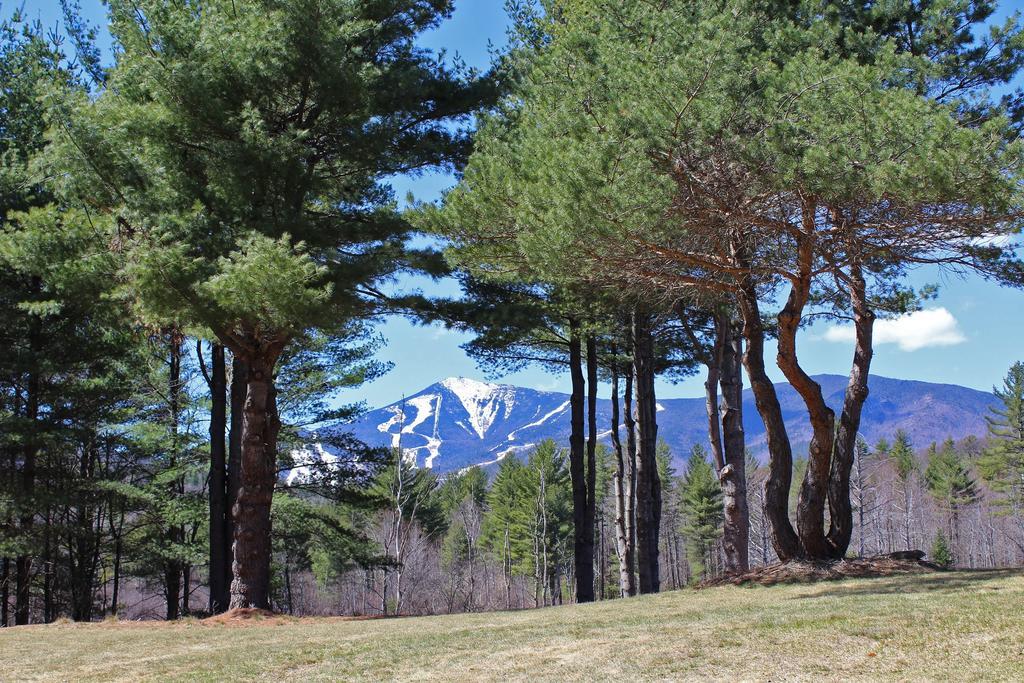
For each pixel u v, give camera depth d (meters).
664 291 13.22
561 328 19.28
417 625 11.30
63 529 18.53
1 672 8.73
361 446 21.50
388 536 29.16
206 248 12.56
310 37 12.85
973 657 6.15
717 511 62.97
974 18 11.98
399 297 14.51
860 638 7.09
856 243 10.97
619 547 22.42
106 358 19.22
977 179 8.76
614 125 10.26
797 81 9.65
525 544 56.31
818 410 12.51
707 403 18.05
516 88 13.48
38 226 12.27
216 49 12.65
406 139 14.99
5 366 16.80
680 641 7.81
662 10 11.92
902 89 9.68
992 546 62.59
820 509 12.66
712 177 10.55
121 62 13.37
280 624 12.55
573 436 18.66
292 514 21.39
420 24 15.60
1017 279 11.46
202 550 20.78
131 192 12.52
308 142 14.22
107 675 8.34
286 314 11.71
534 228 11.19
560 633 9.04
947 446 81.81
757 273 12.32
